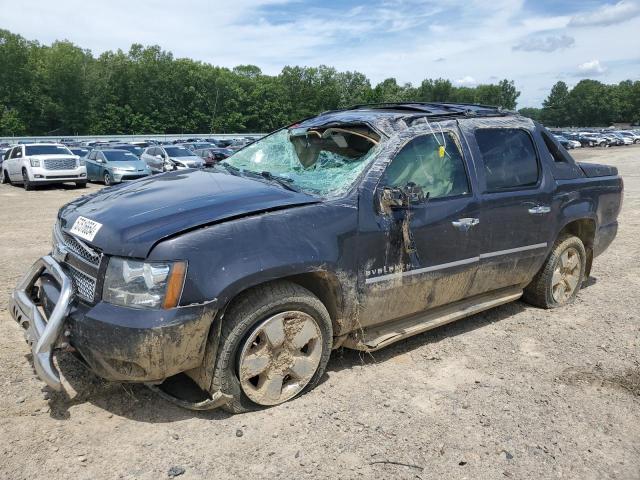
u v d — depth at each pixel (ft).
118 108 306.55
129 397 10.89
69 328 9.61
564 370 12.93
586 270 18.45
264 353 10.30
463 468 9.17
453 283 13.25
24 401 10.58
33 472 8.59
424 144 12.75
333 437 9.84
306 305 10.59
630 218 35.04
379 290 11.68
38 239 26.66
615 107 469.57
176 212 10.08
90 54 312.71
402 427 10.27
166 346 9.09
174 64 327.26
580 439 10.16
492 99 453.99
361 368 12.62
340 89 381.60
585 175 17.13
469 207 13.11
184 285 9.18
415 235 12.05
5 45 277.85
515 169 14.71
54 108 288.92
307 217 10.61
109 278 9.36
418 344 14.16
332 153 13.02
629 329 15.64
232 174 13.02
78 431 9.72
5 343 13.16
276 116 362.94
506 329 15.40
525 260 15.02
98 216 10.45
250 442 9.60
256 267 9.67
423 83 441.27
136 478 8.57
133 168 66.03
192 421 10.16
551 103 497.87
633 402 11.58
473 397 11.50
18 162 59.77
